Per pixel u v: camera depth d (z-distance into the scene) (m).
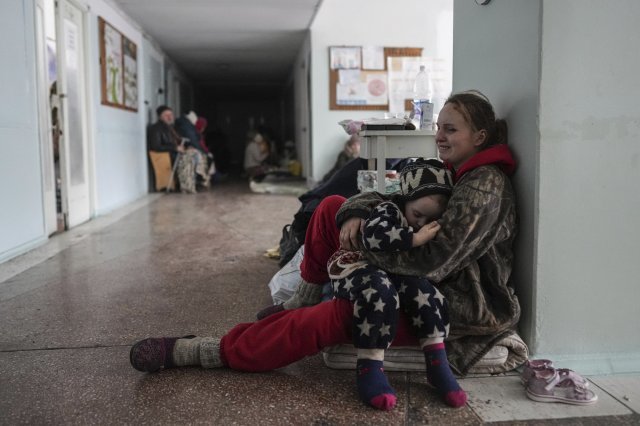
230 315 2.39
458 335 1.72
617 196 1.71
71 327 2.24
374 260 1.63
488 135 1.76
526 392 1.62
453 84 2.29
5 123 3.38
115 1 6.22
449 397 1.54
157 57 8.92
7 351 1.98
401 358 1.75
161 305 2.53
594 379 1.71
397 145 2.56
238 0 6.30
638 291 1.76
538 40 1.64
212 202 6.86
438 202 1.66
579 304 1.75
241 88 15.80
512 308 1.69
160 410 1.54
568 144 1.68
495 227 1.66
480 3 1.98
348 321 1.63
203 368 1.80
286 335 1.67
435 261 1.59
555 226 1.70
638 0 1.65
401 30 7.52
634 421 1.46
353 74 7.55
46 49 4.16
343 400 1.59
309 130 8.12
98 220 5.29
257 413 1.52
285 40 8.70
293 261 2.45
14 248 3.55
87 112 5.32
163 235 4.41
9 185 3.46
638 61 1.67
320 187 3.14
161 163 8.13
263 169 11.34
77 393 1.64
